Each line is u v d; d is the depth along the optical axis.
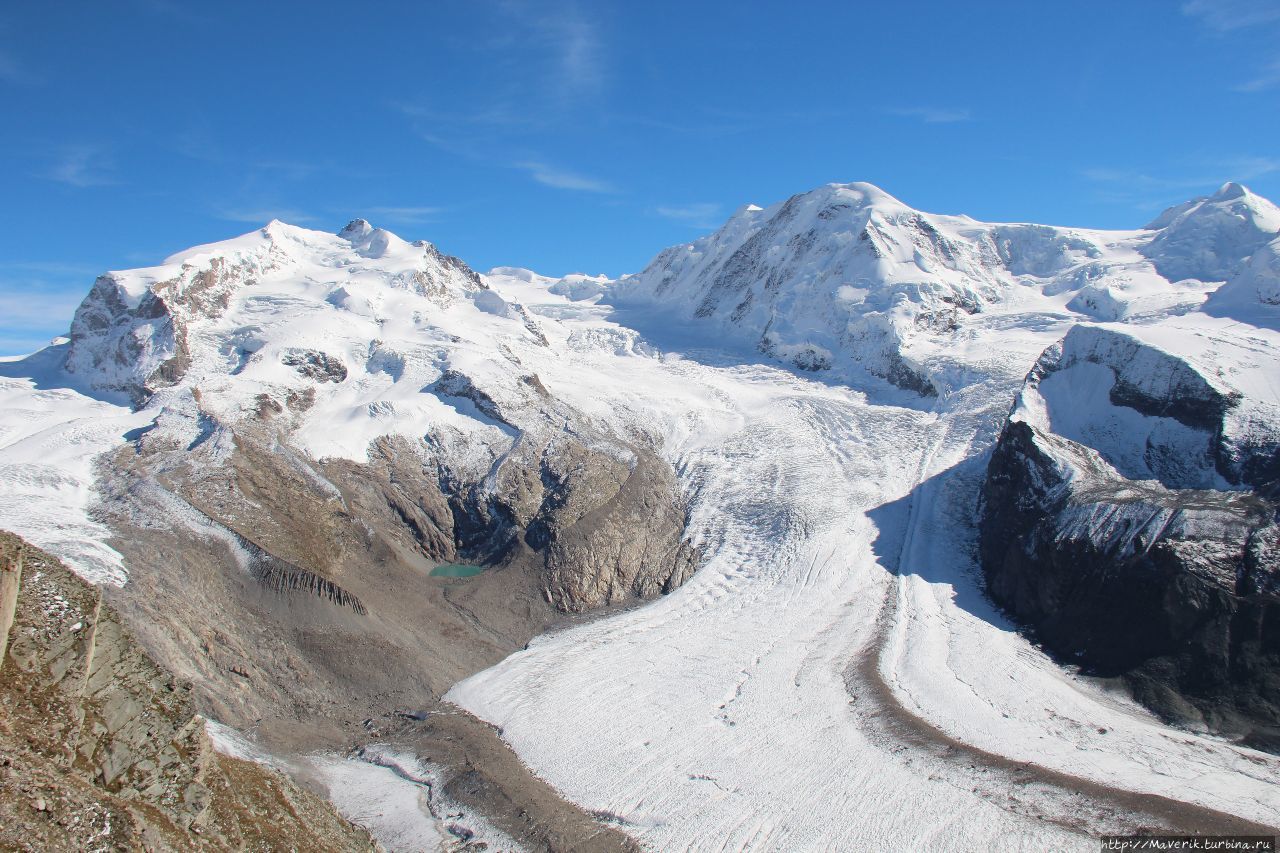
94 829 19.59
